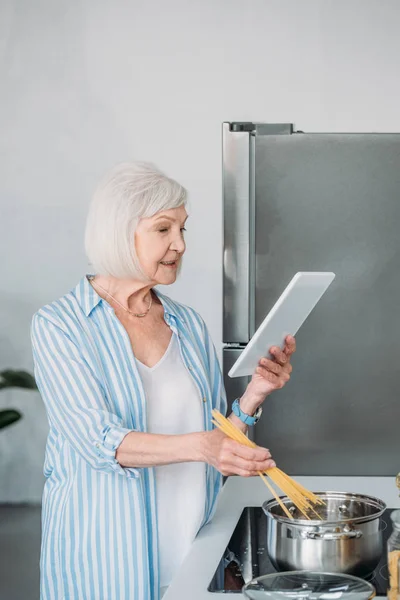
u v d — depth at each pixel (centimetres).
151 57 457
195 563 126
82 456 139
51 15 459
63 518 144
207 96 457
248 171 195
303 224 195
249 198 196
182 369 154
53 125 462
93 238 145
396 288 194
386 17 446
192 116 457
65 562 144
